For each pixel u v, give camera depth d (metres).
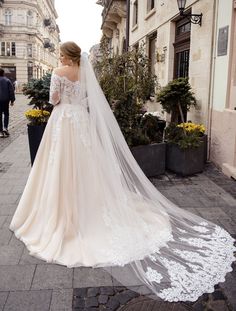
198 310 2.61
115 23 21.84
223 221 4.18
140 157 5.73
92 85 3.85
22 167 6.67
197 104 7.36
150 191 4.23
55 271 3.08
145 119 6.32
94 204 3.68
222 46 6.30
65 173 3.61
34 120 6.52
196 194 5.12
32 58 51.59
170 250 3.44
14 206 4.60
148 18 12.36
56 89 3.70
